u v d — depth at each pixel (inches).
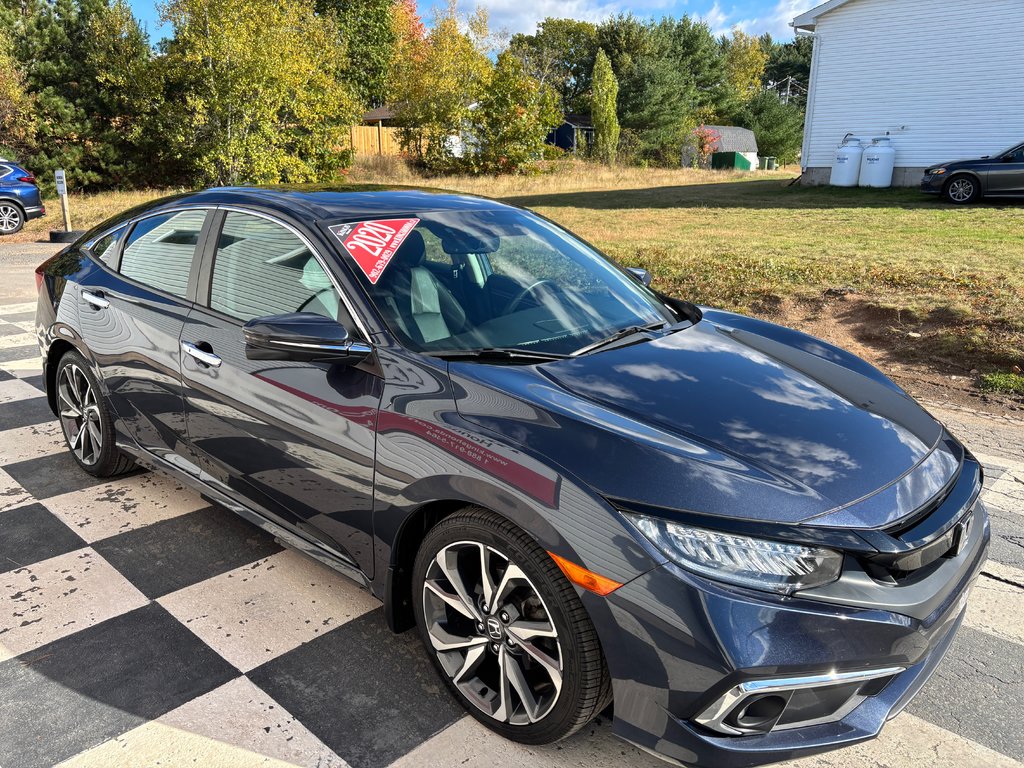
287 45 898.7
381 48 1676.9
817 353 117.3
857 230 464.1
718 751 71.6
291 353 94.5
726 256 368.2
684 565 71.3
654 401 90.1
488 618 85.7
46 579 118.4
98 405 144.5
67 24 1003.9
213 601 113.0
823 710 74.7
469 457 83.3
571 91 2859.3
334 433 97.6
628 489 75.1
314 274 107.3
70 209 757.3
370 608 112.0
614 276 132.3
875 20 729.6
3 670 97.4
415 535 95.1
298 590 116.2
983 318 248.7
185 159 991.6
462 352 98.5
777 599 70.5
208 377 115.3
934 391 213.3
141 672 97.2
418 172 1419.8
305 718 89.7
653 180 1168.2
